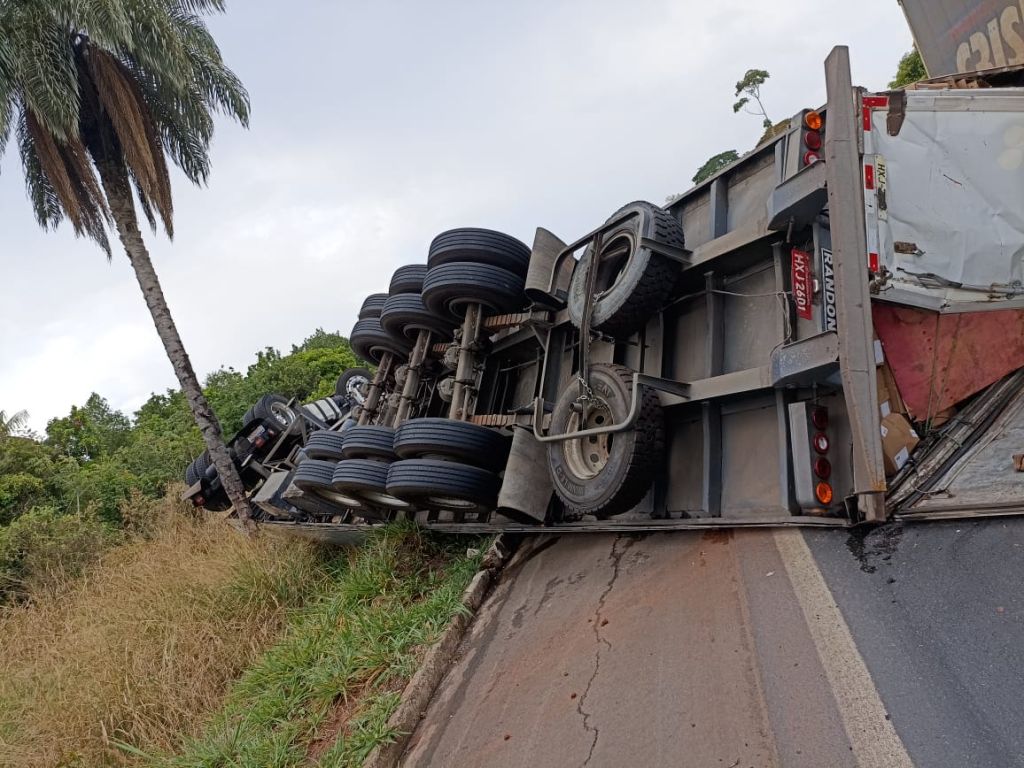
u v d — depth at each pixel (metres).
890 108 3.88
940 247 3.79
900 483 3.67
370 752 4.09
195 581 8.91
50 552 14.76
